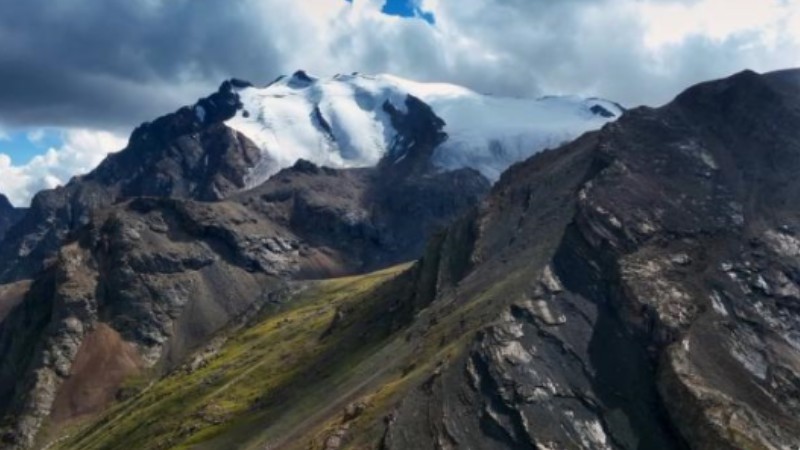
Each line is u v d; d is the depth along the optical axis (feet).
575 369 472.85
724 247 539.29
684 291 504.43
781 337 488.85
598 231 551.18
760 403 441.27
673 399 442.50
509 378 461.78
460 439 439.22
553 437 435.12
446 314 620.08
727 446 408.46
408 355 584.81
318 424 555.69
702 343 470.39
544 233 634.43
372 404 502.38
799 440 420.77
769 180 590.55
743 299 506.07
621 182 589.73
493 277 622.13
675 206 569.64
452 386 469.57
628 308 498.69
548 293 518.78
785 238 544.21
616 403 453.99
